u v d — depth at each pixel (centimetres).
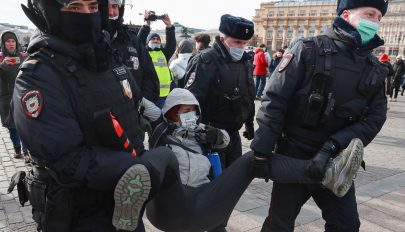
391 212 362
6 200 353
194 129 251
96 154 133
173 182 172
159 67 471
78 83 135
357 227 207
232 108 287
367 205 377
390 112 1102
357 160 181
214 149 271
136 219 135
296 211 216
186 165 235
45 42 134
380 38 193
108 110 139
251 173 207
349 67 195
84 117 136
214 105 288
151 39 479
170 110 254
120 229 140
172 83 506
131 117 159
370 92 202
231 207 204
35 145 125
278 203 215
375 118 207
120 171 132
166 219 183
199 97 277
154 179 144
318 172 188
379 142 680
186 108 253
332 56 195
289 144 211
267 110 201
